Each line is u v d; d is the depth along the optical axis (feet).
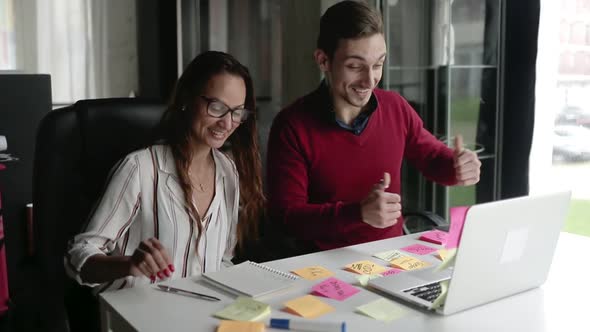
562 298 3.75
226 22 10.96
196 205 4.53
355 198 5.64
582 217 7.01
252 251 5.71
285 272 4.18
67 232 4.61
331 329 3.18
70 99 10.56
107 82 10.79
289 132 5.50
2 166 7.69
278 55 10.79
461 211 3.40
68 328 4.74
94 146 4.71
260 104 11.02
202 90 4.29
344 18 5.08
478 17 8.30
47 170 4.54
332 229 4.83
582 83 7.43
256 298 3.64
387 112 5.78
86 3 10.48
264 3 10.86
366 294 3.75
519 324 3.32
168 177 4.38
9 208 8.41
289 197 5.31
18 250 8.45
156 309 3.48
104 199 4.18
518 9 7.75
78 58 10.53
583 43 7.32
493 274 3.54
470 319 3.39
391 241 5.07
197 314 3.41
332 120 5.44
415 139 6.03
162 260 3.63
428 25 8.86
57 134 4.57
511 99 8.01
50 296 4.65
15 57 10.05
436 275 4.00
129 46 10.85
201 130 4.35
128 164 4.26
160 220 4.36
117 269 3.71
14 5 9.94
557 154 7.76
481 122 8.50
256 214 5.04
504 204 3.37
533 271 3.82
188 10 10.66
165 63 10.91
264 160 6.72
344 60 5.12
